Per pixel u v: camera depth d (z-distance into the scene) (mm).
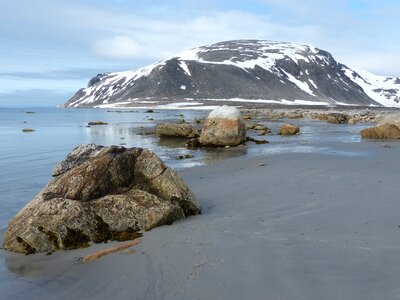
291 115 79312
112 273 7227
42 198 9953
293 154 21250
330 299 5629
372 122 58062
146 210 9781
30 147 31594
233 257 7332
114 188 10594
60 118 92938
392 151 21672
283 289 5988
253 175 15922
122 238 9109
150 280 6750
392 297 5598
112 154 11109
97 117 96750
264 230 8812
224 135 28688
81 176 10375
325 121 63219
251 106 183750
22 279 7336
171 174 11047
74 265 7828
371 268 6523
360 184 12930
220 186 14289
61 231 9008
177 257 7594
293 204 10922
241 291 6031
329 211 10039
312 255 7184
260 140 30469
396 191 11812
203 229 9203
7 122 74000
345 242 7785
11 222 9602
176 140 35250
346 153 21312
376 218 9297
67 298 6469
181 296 6082
